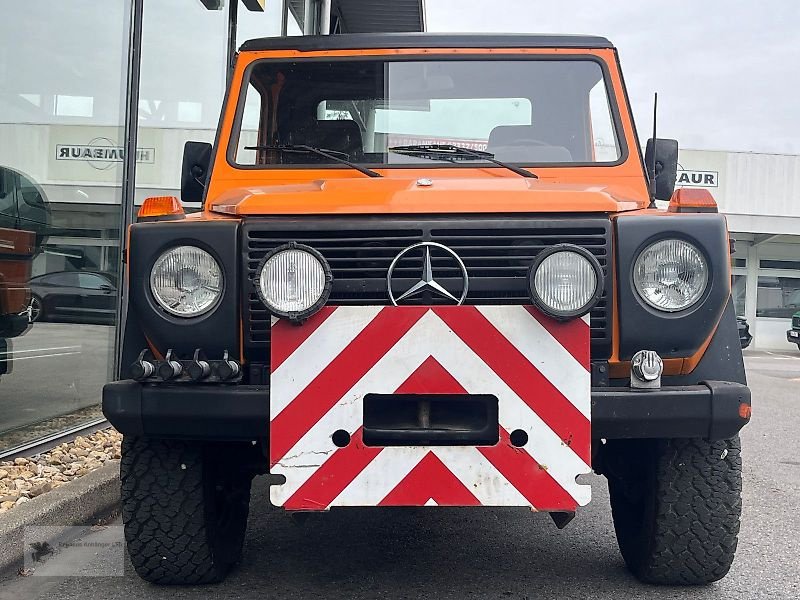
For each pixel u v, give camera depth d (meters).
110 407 3.08
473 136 4.23
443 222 3.11
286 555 4.09
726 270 3.07
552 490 3.01
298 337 3.04
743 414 3.02
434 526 4.64
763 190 24.12
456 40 4.34
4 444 5.78
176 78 8.07
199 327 3.09
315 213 3.15
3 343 5.82
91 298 6.89
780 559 4.13
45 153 6.22
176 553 3.42
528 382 3.02
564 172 4.05
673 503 3.33
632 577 3.75
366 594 3.53
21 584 3.69
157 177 7.84
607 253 3.08
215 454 3.54
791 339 23.05
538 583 3.67
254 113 4.29
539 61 4.30
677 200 3.30
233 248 3.09
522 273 3.10
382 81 4.29
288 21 10.55
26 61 5.95
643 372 3.02
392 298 3.06
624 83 4.25
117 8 7.00
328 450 3.02
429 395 3.03
